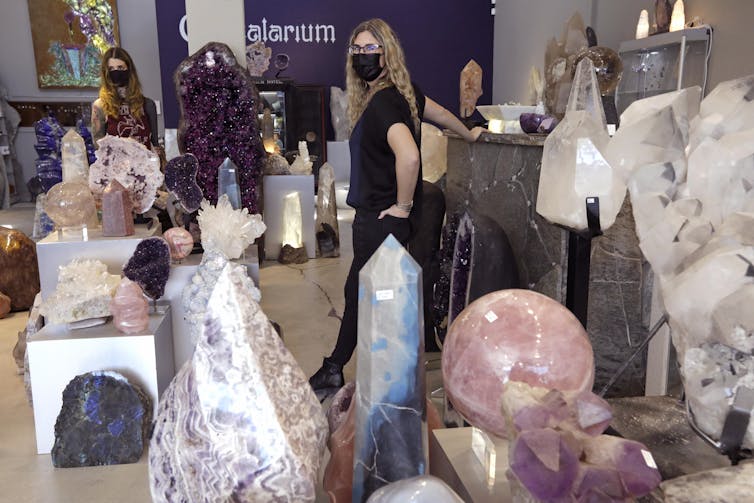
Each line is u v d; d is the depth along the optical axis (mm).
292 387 1042
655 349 1683
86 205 2852
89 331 2328
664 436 1037
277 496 954
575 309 1372
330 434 1201
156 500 1092
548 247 1896
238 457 951
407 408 918
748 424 804
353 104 2344
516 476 672
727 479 776
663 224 928
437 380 2709
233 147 4207
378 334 903
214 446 960
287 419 990
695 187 983
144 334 2285
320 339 3512
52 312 2303
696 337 847
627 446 668
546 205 1330
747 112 1009
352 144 2252
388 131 2119
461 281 2027
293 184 5555
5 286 4168
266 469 947
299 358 3213
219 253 2518
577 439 683
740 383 808
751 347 788
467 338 943
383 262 905
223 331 986
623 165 1178
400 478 926
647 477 643
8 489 2041
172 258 2850
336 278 4957
